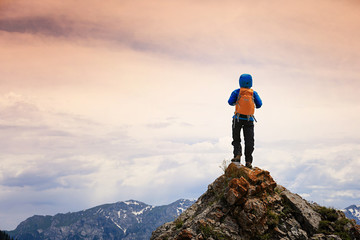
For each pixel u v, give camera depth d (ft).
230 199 43.11
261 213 42.01
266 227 41.70
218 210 43.47
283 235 41.42
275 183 46.32
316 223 42.98
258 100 49.88
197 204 49.75
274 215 42.65
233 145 50.39
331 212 45.09
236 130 49.75
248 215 41.83
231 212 43.16
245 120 49.24
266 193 44.98
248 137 48.62
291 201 45.03
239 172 46.32
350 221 43.32
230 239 40.78
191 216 47.73
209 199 47.60
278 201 44.73
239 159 48.98
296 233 41.65
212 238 40.75
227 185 46.24
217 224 42.09
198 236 40.93
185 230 42.14
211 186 48.70
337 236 40.88
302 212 43.80
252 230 41.47
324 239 40.70
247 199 43.19
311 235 42.29
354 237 41.57
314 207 46.55
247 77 49.73
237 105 49.19
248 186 43.86
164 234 46.01
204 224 42.09
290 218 43.50
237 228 41.96
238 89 49.98
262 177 46.11
